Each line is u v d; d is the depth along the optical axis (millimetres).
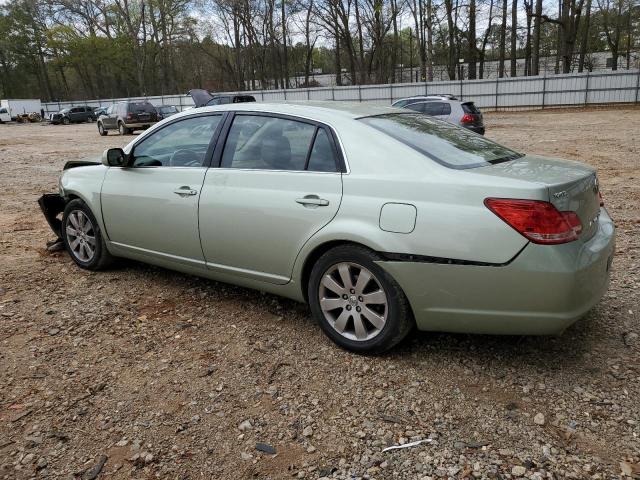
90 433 2727
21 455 2570
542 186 2785
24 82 80750
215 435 2697
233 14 57500
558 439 2590
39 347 3617
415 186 3059
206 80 68750
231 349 3561
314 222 3377
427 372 3207
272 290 3801
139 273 5062
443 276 2973
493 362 3295
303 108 3736
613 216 6816
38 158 16375
